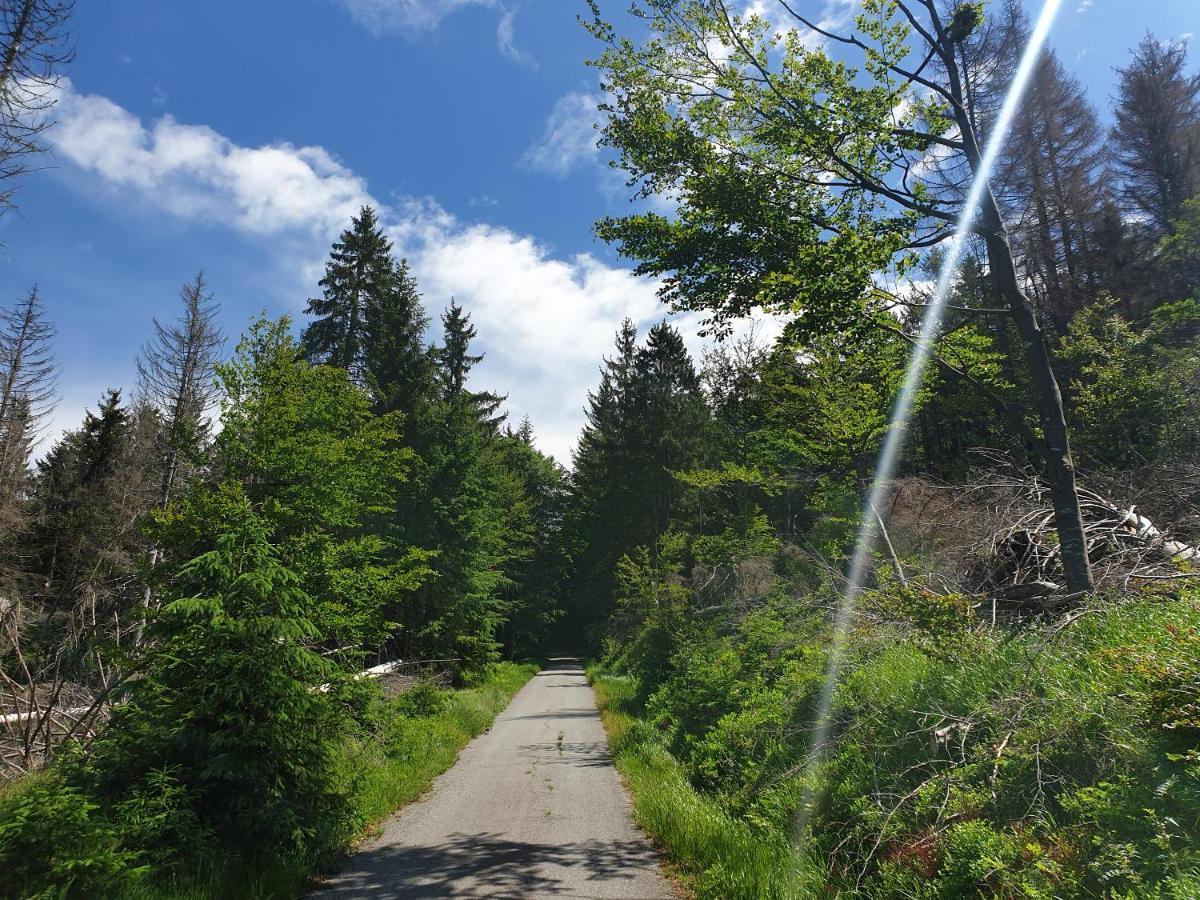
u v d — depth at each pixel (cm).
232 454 1233
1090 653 572
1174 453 1309
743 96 991
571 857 677
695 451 3788
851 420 1598
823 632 1053
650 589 2652
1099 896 374
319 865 641
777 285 917
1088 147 2844
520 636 5112
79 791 559
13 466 3067
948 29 955
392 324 2762
